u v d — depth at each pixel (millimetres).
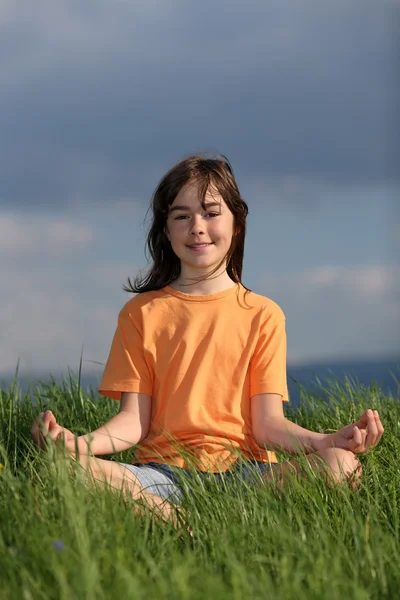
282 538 2453
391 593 2254
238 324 3641
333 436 3291
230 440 3459
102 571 2096
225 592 1976
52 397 4832
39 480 2879
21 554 2213
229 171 3756
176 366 3561
